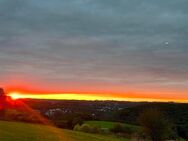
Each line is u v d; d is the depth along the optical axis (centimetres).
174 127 10656
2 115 8775
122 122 11831
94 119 11900
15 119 8756
